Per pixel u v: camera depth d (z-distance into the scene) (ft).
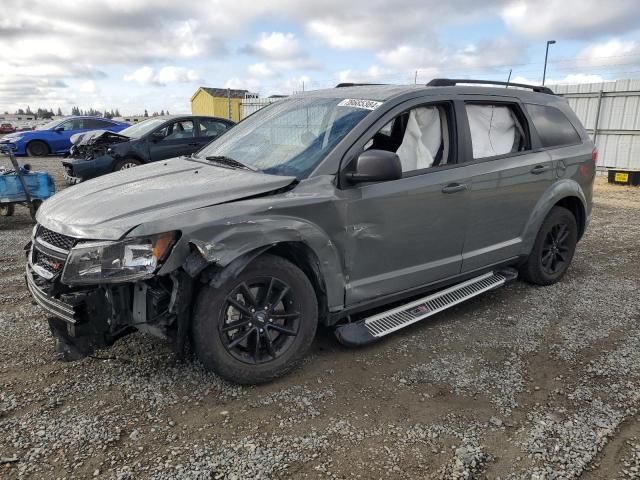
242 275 9.71
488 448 8.57
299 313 10.52
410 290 12.60
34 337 12.38
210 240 9.13
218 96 116.78
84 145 33.58
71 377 10.52
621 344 12.47
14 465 7.91
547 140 15.71
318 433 8.89
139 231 8.78
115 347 11.76
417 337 12.79
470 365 11.39
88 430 8.80
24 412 9.30
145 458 8.14
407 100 12.17
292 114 13.10
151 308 9.39
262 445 8.54
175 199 9.71
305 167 11.00
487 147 13.89
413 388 10.42
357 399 9.99
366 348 12.14
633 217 29.86
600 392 10.30
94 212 9.57
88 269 8.85
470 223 13.41
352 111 11.94
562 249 16.83
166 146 35.42
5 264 18.53
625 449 8.55
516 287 16.60
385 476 7.88
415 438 8.82
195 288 9.60
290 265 10.27
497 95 14.46
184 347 9.66
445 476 7.91
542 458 8.32
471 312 14.47
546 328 13.41
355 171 10.94
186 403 9.70
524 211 14.98
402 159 12.32
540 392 10.31
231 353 9.88
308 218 10.30
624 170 45.60
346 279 11.22
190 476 7.76
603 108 53.16
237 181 10.48
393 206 11.58
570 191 16.11
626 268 18.85
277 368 10.38
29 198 25.40
